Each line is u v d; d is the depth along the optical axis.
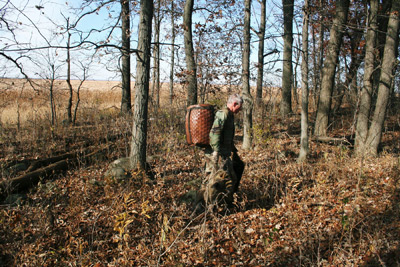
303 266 3.17
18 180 6.26
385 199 4.27
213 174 4.10
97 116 12.87
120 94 24.58
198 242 3.69
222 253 3.58
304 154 6.59
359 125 7.25
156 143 8.77
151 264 3.33
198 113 4.15
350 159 6.43
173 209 4.14
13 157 8.04
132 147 6.17
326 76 9.03
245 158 7.45
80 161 7.68
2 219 3.98
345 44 12.66
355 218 3.69
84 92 24.31
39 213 4.37
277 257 3.43
